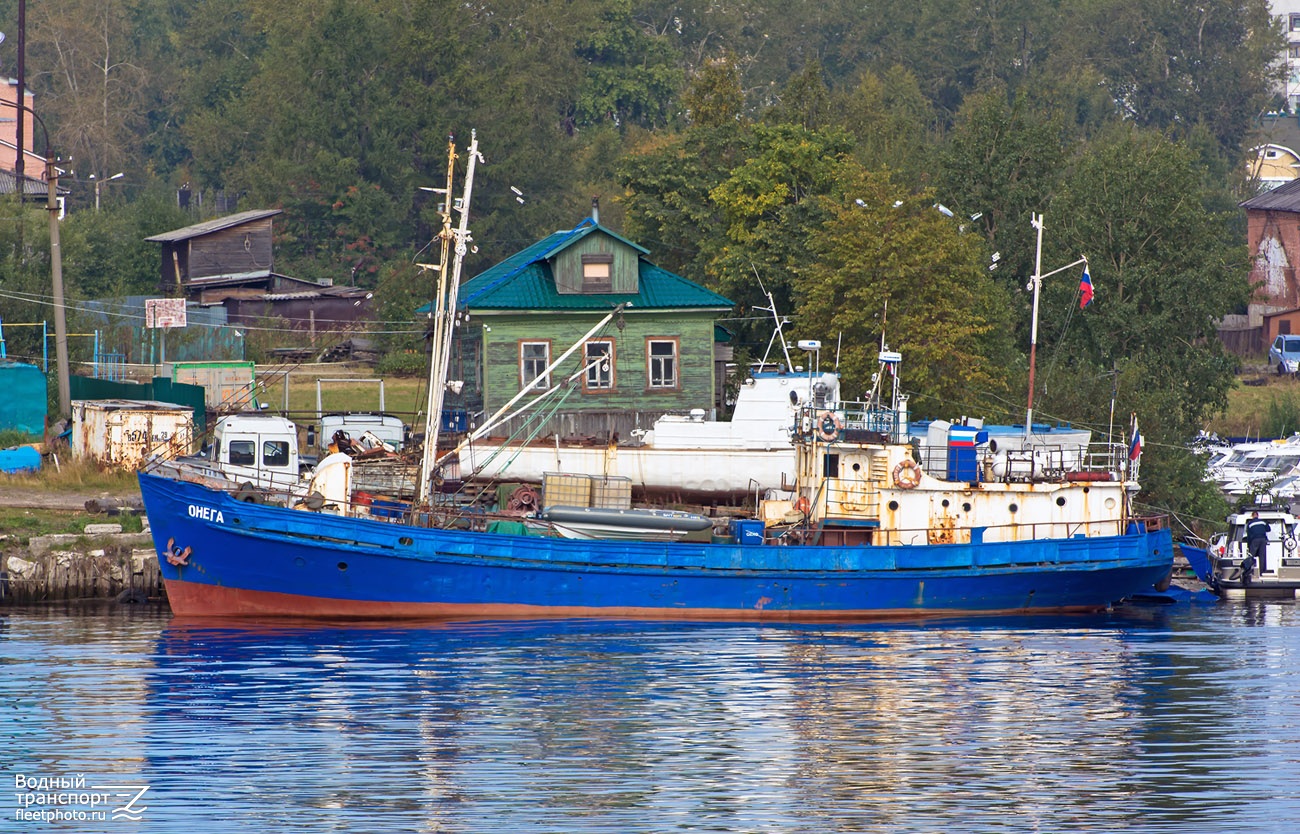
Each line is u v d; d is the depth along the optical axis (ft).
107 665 393.50
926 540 490.49
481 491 510.58
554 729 332.19
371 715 343.26
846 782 295.48
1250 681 387.14
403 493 517.96
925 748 319.68
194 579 459.73
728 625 465.47
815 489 496.23
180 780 294.66
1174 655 423.64
